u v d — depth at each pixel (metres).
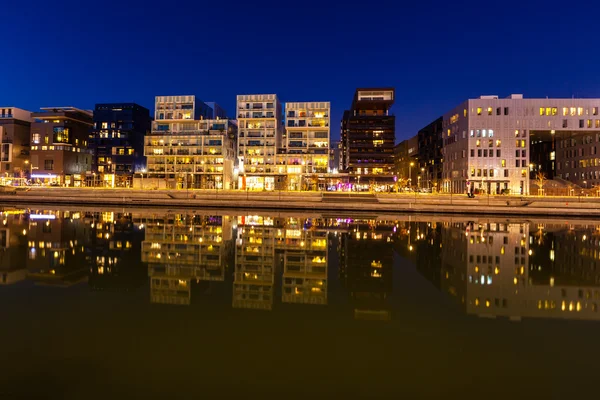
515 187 109.12
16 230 39.62
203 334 13.66
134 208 75.31
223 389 10.06
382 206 72.12
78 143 141.62
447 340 13.47
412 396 9.88
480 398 9.86
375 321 15.23
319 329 14.34
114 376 10.62
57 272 22.36
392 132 131.75
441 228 46.97
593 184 116.69
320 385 10.37
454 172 121.38
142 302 17.17
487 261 27.03
